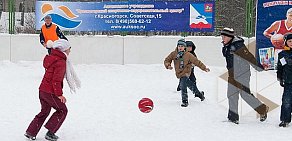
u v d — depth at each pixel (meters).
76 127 7.71
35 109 9.12
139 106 8.06
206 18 16.48
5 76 13.81
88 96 10.66
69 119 8.28
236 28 16.36
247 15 16.22
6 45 16.70
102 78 13.83
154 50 16.56
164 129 7.65
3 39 16.70
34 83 12.48
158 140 6.92
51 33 12.77
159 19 16.61
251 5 16.20
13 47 16.72
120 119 8.37
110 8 16.67
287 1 15.61
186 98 9.60
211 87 12.34
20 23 17.69
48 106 6.82
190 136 7.18
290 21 15.62
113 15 16.70
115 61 16.67
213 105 9.82
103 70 15.60
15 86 11.91
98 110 9.12
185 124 8.04
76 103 9.79
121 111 9.05
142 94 11.09
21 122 8.00
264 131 7.57
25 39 16.70
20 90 11.32
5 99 10.12
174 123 8.11
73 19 16.69
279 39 15.71
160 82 13.17
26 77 13.67
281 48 15.73
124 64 16.62
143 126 7.86
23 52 16.72
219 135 7.26
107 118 8.43
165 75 14.68
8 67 15.91
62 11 16.67
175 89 11.91
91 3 16.67
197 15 16.50
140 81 13.32
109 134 7.28
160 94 11.12
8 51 16.72
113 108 9.34
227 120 8.39
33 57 16.73
